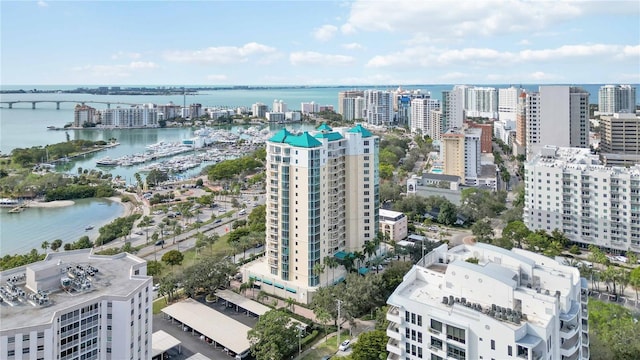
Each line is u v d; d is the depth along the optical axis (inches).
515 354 3919.8
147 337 5679.1
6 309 4918.8
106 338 5241.1
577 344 4488.2
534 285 4805.6
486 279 4490.7
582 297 5167.3
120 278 5767.7
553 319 4158.5
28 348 4549.7
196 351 6722.4
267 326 6451.8
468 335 4151.1
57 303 5059.1
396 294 4726.9
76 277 5615.2
